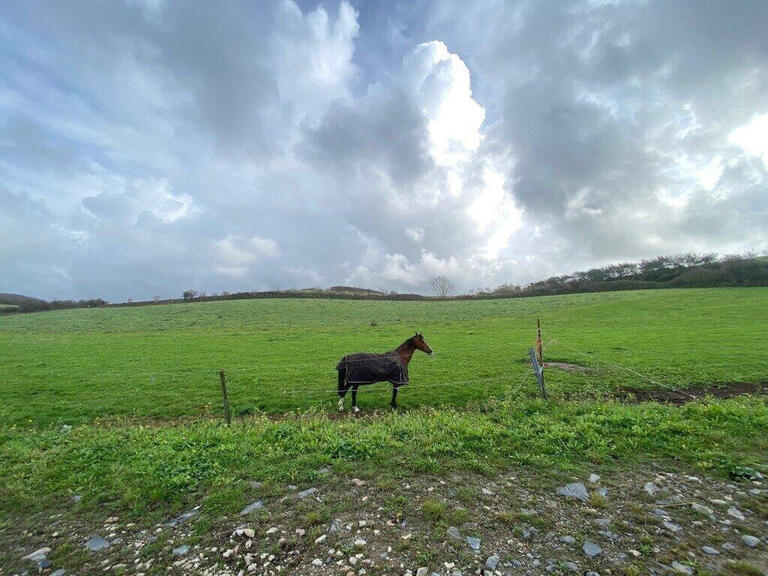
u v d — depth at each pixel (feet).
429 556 15.79
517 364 71.05
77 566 16.65
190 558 16.63
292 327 161.68
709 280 251.19
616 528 17.56
